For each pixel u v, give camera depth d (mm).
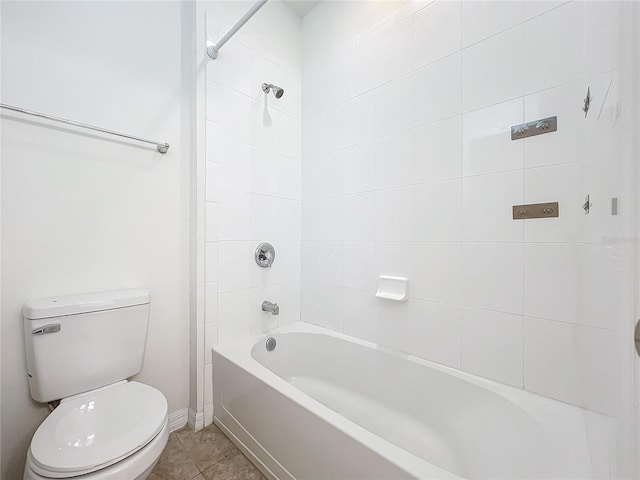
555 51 1041
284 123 1915
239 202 1671
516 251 1139
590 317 842
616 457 567
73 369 1081
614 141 605
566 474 767
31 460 769
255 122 1747
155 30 1432
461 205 1280
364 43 1647
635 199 483
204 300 1524
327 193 1858
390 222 1530
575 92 1000
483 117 1213
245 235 1702
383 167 1558
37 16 1106
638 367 456
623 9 558
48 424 883
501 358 1181
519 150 1124
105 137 1275
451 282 1314
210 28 1537
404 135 1469
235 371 1382
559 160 1037
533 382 1104
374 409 1499
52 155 1143
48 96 1133
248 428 1305
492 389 1145
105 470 764
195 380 1509
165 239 1470
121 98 1323
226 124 1604
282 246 1911
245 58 1694
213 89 1548
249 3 1721
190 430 1498
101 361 1150
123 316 1213
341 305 1779
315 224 1937
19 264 1074
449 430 1241
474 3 1233
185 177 1542
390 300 1536
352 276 1717
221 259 1592
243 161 1688
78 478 735
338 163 1789
